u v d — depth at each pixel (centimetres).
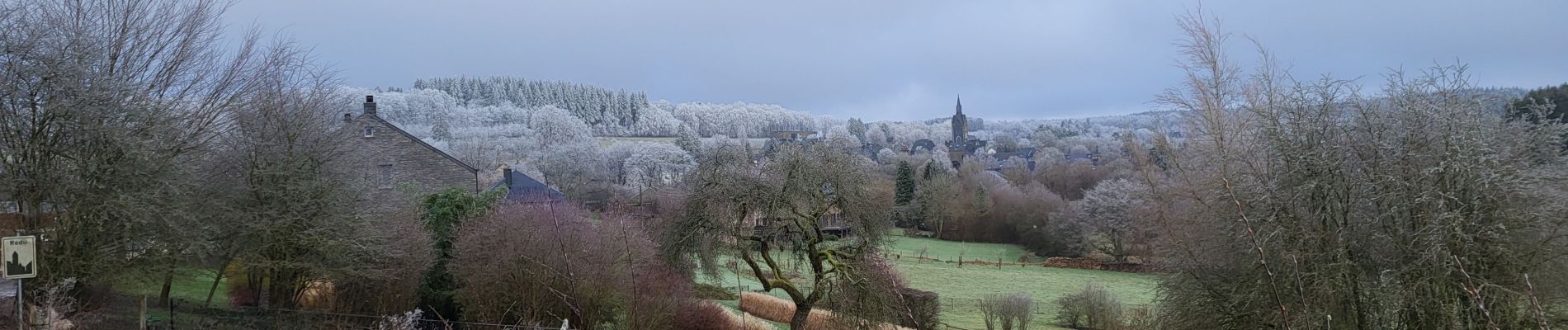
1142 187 2417
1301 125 1530
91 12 1614
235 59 1892
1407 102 1470
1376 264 1455
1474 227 1330
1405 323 1433
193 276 1897
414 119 11412
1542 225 1330
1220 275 1695
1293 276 1415
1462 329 1359
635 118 15225
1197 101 2156
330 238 1836
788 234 2302
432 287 2162
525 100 14075
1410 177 1398
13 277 973
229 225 1784
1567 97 1842
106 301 1664
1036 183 7581
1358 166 1480
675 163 9488
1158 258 2045
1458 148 1323
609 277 1877
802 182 2172
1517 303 1348
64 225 1523
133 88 1573
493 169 8294
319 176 1897
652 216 2755
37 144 1489
